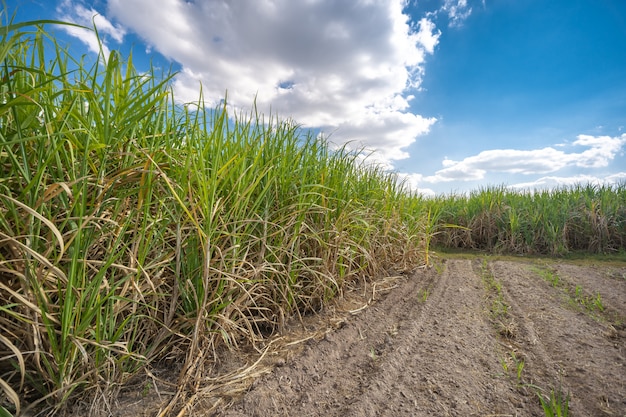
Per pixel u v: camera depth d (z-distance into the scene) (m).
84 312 1.27
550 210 5.56
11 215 1.19
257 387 1.52
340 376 1.66
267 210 2.04
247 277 1.87
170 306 1.55
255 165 1.98
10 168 1.25
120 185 1.36
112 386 1.38
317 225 2.48
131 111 1.31
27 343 1.23
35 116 1.16
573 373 1.63
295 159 2.39
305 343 1.97
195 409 1.37
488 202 6.22
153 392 1.43
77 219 1.25
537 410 1.38
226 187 1.87
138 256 1.45
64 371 1.21
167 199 1.58
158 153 1.48
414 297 2.85
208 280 1.62
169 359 1.62
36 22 0.97
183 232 1.66
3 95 1.15
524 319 2.32
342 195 2.75
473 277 3.53
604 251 5.24
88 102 1.31
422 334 2.11
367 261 3.11
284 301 2.15
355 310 2.50
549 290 2.99
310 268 2.39
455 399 1.44
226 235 1.78
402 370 1.69
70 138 1.17
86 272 1.38
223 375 1.60
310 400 1.46
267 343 1.94
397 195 4.11
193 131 1.68
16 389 1.24
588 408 1.37
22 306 1.15
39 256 1.06
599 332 2.10
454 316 2.40
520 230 5.59
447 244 6.21
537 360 1.77
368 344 2.01
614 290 2.95
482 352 1.88
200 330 1.60
